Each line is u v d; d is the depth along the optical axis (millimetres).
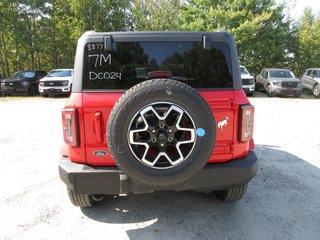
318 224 3244
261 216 3414
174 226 3219
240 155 3088
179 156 2594
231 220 3332
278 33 23984
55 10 24469
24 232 3135
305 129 7867
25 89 17297
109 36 2926
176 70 3035
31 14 23469
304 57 26375
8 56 25453
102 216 3447
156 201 3809
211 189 2980
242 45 22484
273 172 4754
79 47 2926
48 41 25375
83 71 2904
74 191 2898
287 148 6105
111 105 2836
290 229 3146
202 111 2547
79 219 3387
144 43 2992
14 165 5145
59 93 16281
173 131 2553
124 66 2953
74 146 2902
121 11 24781
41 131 7789
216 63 3027
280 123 8648
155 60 3010
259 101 14156
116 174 2842
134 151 2572
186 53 3020
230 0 22656
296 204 3703
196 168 2617
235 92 2990
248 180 3023
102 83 2922
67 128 2869
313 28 26562
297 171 4809
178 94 2508
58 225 3266
